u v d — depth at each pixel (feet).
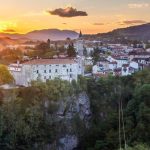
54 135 502.79
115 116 486.38
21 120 477.36
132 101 480.64
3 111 479.00
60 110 520.01
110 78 589.32
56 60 632.79
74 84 545.85
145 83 552.41
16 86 569.23
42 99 513.04
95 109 553.23
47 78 615.16
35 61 626.23
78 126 524.52
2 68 605.31
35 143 484.74
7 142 464.65
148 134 410.11
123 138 424.46
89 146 487.61
